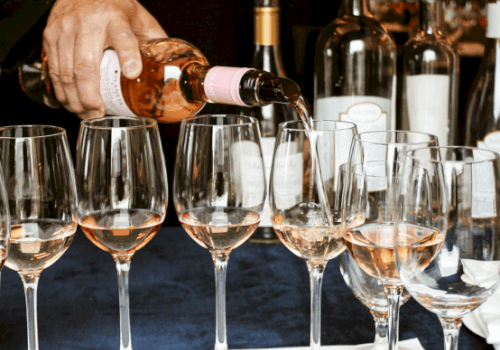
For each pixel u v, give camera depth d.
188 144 0.79
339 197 0.77
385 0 1.56
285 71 1.44
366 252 0.71
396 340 0.72
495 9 1.26
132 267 1.07
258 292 0.98
